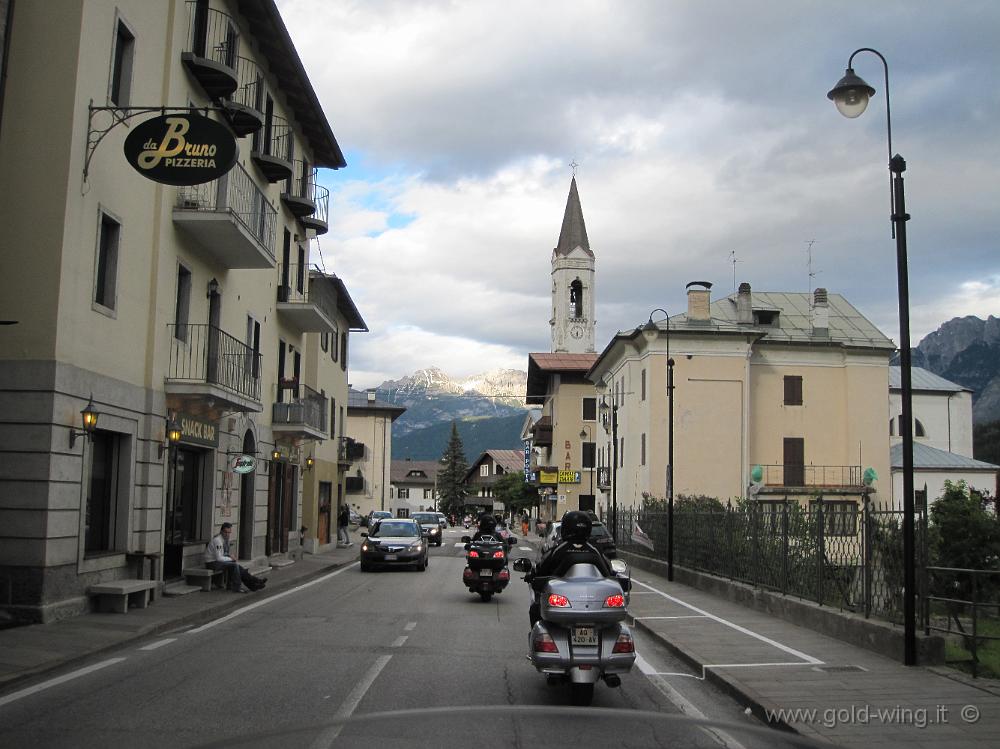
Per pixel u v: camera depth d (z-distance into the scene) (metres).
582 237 91.19
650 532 30.31
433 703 8.62
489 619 15.98
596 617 8.34
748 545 18.47
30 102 14.21
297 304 29.34
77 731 7.30
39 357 13.72
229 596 18.59
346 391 48.47
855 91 11.45
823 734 7.38
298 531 33.53
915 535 11.33
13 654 10.75
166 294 18.30
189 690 9.11
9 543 13.49
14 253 13.91
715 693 9.66
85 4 14.52
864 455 48.31
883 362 49.12
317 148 32.81
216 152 14.66
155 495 17.61
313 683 9.55
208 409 20.06
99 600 14.97
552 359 73.00
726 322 49.56
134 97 16.62
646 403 46.97
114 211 15.85
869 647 11.84
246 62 23.70
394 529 29.58
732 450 46.62
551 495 70.38
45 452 13.59
